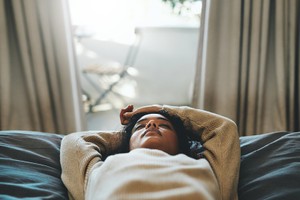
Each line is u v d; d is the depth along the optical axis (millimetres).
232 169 1015
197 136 1194
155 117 1125
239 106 2158
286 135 1233
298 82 2092
